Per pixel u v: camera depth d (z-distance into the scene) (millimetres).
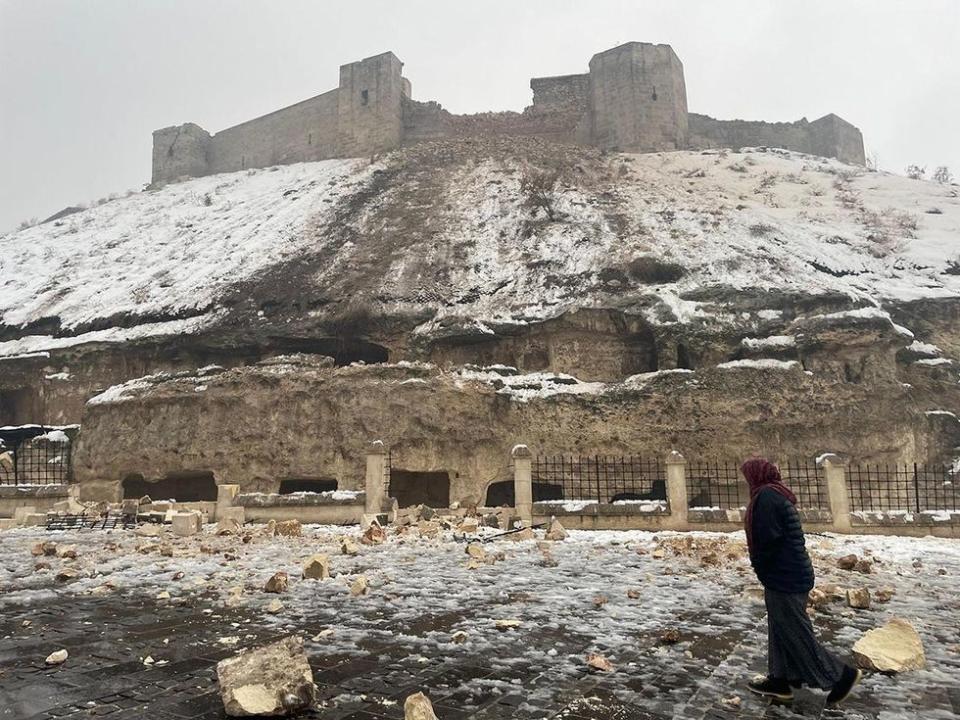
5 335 36906
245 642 6016
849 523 16094
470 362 29031
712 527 16219
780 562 4820
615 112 57469
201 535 15023
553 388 25609
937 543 14211
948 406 28328
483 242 36250
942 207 44219
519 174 46062
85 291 39594
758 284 29156
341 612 7254
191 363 31562
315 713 4363
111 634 6281
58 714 4242
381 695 4707
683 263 31078
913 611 7664
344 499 18016
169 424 24391
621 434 24328
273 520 17578
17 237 56031
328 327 30031
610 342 28812
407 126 60094
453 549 12508
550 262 33031
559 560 11305
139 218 54344
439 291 31656
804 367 26094
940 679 5223
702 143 60844
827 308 27672
